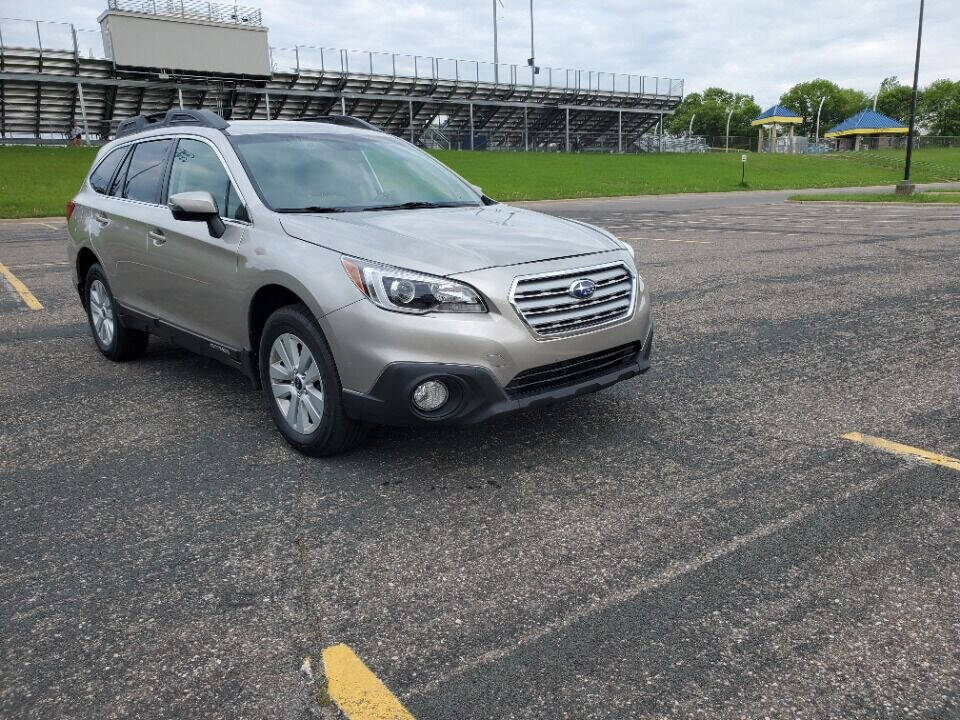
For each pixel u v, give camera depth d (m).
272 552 2.96
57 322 7.05
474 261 3.45
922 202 23.31
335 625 2.51
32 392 4.98
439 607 2.59
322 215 4.01
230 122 4.79
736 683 2.21
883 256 10.60
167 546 3.01
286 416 3.92
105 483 3.59
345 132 4.99
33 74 37.88
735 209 22.84
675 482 3.52
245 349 4.14
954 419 4.23
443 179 4.95
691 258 10.91
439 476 3.62
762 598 2.61
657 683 2.21
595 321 3.64
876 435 4.03
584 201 28.81
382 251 3.49
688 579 2.73
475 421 3.40
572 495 3.41
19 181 27.00
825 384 4.90
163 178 4.88
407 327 3.30
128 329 5.50
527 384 3.49
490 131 57.97
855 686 2.19
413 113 53.31
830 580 2.70
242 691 2.21
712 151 69.38
